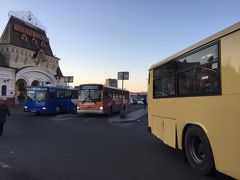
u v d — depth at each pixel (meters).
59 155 9.84
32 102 30.28
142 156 9.73
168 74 9.51
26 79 54.94
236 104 5.76
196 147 7.69
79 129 18.23
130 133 16.31
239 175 5.69
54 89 31.73
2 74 49.19
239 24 5.68
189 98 7.82
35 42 60.66
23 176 7.23
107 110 29.48
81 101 28.72
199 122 7.25
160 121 10.24
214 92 6.56
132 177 7.21
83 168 8.08
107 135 15.34
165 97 9.73
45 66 62.16
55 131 16.94
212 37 6.68
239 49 5.71
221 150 6.27
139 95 104.31
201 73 7.20
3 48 52.91
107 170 7.88
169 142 9.26
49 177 7.17
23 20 58.34
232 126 5.88
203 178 7.08
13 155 9.80
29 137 14.25
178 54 8.66
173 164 8.57
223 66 6.20
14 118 25.84
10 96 50.72
